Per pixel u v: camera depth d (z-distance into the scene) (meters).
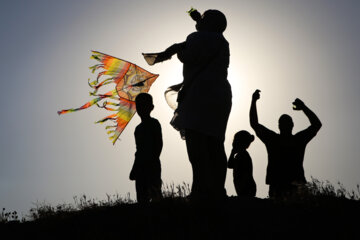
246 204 9.06
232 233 8.08
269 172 10.05
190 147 8.53
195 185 8.59
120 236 8.34
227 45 8.94
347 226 8.16
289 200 9.07
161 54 8.72
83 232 8.66
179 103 8.66
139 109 10.31
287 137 10.05
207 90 8.52
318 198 9.06
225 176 8.75
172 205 8.82
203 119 8.46
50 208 9.81
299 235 8.01
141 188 10.16
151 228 8.38
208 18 8.99
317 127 10.12
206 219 8.38
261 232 8.10
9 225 9.59
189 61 8.63
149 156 10.20
